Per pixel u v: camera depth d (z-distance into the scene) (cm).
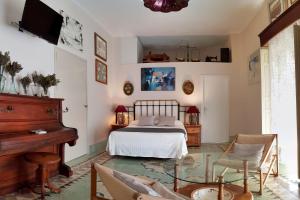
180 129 523
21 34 342
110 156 503
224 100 685
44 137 281
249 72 595
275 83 438
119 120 683
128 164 441
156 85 696
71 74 465
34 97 306
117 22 591
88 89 535
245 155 310
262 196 284
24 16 311
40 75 355
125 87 702
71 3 467
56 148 363
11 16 326
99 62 597
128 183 142
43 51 386
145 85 697
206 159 314
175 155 462
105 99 637
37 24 333
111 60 687
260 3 485
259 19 518
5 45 315
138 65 700
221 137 682
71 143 346
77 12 490
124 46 707
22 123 289
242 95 669
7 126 270
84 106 516
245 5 493
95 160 466
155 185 162
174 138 466
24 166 312
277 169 352
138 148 470
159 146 466
